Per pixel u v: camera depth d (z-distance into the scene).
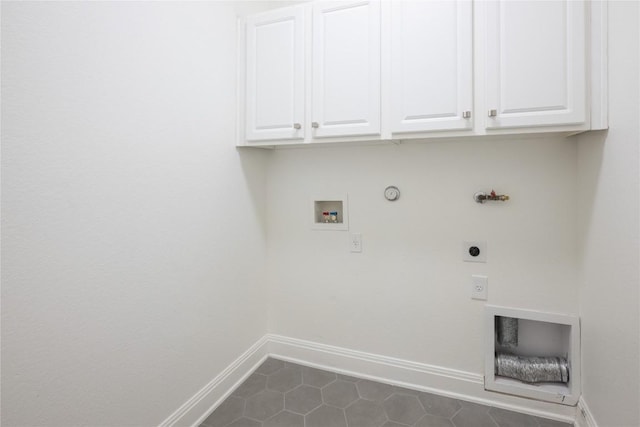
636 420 1.06
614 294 1.22
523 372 1.72
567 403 1.63
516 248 1.71
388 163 1.93
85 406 1.14
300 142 1.75
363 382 1.98
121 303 1.26
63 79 1.05
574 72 1.29
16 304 0.95
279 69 1.76
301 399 1.82
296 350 2.20
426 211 1.86
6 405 0.93
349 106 1.62
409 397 1.84
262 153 2.18
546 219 1.65
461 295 1.82
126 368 1.29
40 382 1.01
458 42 1.44
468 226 1.79
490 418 1.67
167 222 1.46
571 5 1.29
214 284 1.76
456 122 1.44
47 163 1.01
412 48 1.51
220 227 1.80
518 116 1.36
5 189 0.91
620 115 1.16
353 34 1.61
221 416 1.69
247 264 2.04
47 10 1.00
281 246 2.22
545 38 1.32
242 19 1.87
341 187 2.04
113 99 1.21
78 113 1.09
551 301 1.66
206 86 1.66
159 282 1.43
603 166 1.30
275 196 2.22
